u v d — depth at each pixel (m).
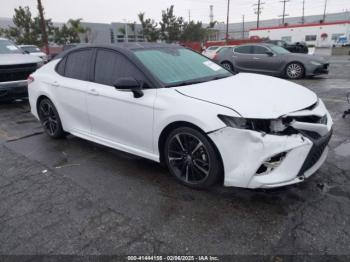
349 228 2.52
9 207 3.02
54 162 4.03
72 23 34.22
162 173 3.61
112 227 2.65
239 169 2.71
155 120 3.23
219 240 2.44
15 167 3.92
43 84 4.73
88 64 4.09
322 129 2.75
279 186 2.63
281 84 3.50
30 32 29.98
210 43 39.47
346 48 35.31
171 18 39.16
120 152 4.30
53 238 2.54
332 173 3.45
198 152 3.04
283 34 45.09
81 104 4.10
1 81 6.91
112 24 49.75
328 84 9.88
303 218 2.67
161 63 3.65
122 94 3.52
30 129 5.53
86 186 3.36
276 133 2.62
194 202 2.97
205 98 2.95
